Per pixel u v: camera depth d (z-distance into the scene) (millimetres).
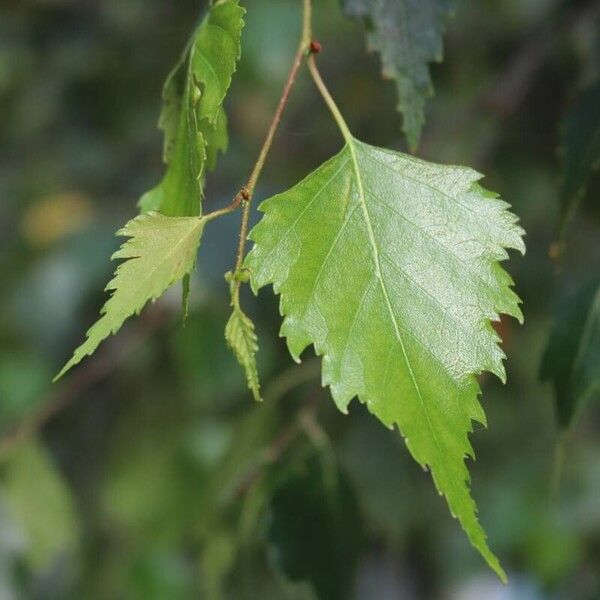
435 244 387
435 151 630
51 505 620
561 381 450
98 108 782
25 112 786
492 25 672
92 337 373
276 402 521
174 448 631
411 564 710
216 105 393
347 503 469
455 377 380
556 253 457
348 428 605
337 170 391
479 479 714
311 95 729
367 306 383
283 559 466
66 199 781
